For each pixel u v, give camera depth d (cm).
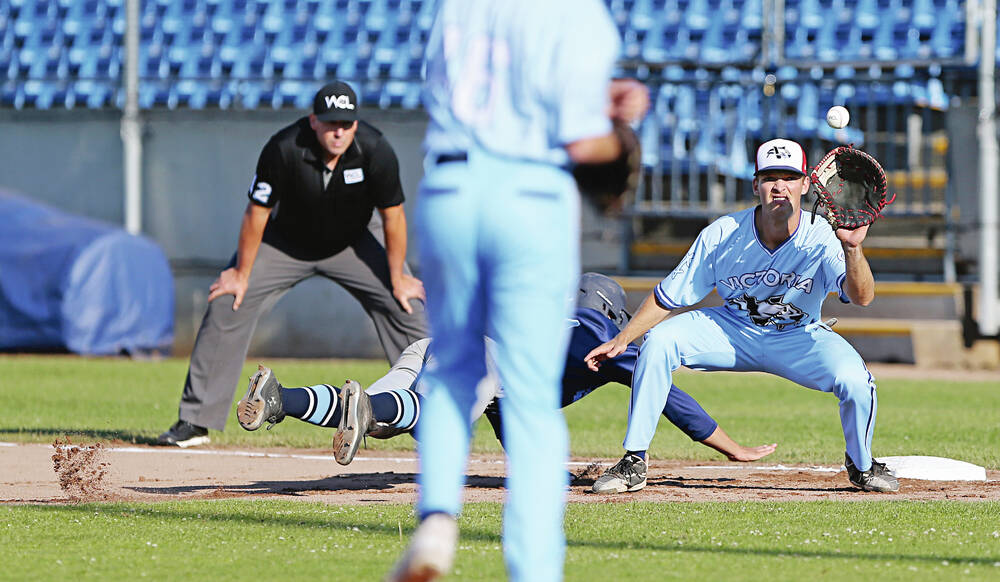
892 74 7000
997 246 6600
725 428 3484
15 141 7225
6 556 1483
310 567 1420
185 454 2830
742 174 6944
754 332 2205
